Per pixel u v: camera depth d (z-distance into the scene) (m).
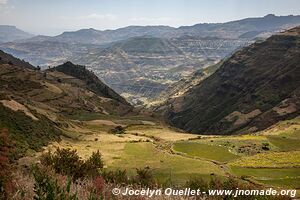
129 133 182.12
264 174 91.62
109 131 190.38
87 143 131.38
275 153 121.50
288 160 108.81
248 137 151.00
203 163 101.81
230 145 134.00
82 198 12.15
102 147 123.31
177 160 105.06
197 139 154.25
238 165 103.81
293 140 143.38
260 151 125.94
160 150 126.19
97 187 13.97
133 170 84.56
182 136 171.38
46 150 89.81
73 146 115.88
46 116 146.62
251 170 96.88
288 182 81.94
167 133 184.50
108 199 13.37
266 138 146.00
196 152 125.12
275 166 101.12
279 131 167.00
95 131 175.75
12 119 104.94
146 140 149.25
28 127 105.44
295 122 186.62
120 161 98.38
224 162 109.50
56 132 126.56
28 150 79.50
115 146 127.69
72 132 144.88
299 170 95.06
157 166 93.12
